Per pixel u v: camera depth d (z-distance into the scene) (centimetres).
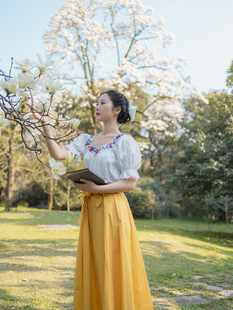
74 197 1931
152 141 2591
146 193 1755
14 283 297
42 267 363
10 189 1334
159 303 267
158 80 1265
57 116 173
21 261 388
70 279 321
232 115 908
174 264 439
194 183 965
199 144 920
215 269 423
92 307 174
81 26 1196
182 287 323
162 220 1730
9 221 850
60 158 189
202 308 258
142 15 1213
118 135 187
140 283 178
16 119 148
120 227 173
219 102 963
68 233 661
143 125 1307
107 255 168
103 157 182
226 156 841
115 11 1219
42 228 728
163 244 604
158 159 2727
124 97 199
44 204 2217
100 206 176
